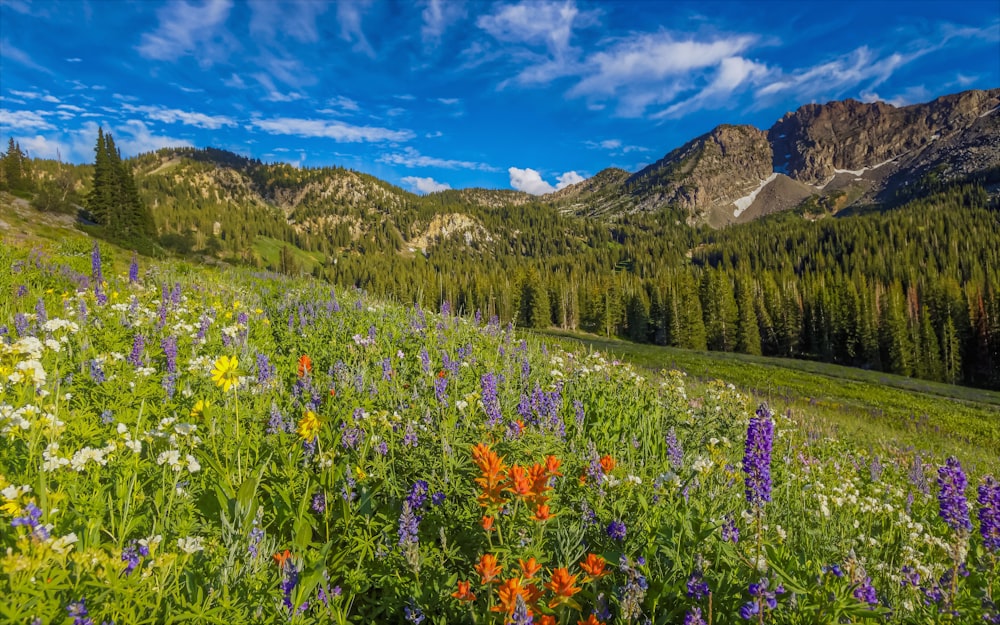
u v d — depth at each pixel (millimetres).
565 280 135375
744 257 194250
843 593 2666
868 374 61219
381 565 3078
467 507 3594
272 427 4457
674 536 3197
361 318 11086
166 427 3994
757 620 2531
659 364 52656
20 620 1945
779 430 8977
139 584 2254
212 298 11742
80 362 5484
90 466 3139
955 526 3180
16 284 10117
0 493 2322
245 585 2648
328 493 3559
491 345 10055
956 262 137250
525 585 2514
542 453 4383
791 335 101250
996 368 86312
